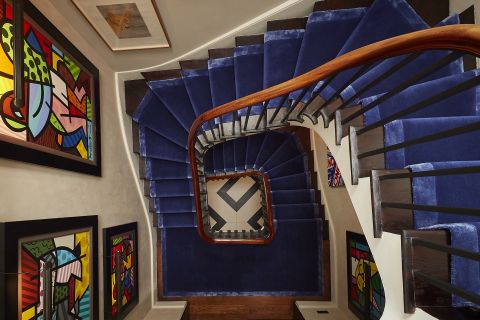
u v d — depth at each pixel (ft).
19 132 3.93
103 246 6.53
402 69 5.11
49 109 4.67
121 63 7.71
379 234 3.38
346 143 4.31
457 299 2.71
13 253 3.69
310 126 5.85
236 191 12.67
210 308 10.97
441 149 3.71
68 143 5.21
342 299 9.50
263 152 11.17
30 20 4.28
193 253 11.09
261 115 5.98
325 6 6.70
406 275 2.74
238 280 11.03
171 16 6.27
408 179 3.36
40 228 4.25
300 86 4.17
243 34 7.49
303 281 10.80
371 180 3.41
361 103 4.47
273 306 10.85
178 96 8.75
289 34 7.10
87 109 5.97
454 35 2.10
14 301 3.70
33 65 4.30
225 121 7.97
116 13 5.77
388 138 3.79
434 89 4.19
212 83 7.93
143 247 9.55
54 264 4.57
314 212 10.69
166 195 9.63
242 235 10.98
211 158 11.53
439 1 5.92
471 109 4.16
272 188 10.91
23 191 4.06
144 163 9.23
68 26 5.68
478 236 2.69
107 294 6.47
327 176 9.86
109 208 7.05
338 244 9.75
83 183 5.78
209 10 6.28
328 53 6.60
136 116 8.80
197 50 7.89
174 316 9.64
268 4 6.42
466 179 3.23
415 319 2.73
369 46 3.07
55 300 4.58
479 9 4.97
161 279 10.96
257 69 7.52
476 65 5.05
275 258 10.91
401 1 6.00
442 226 2.76
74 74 5.50
